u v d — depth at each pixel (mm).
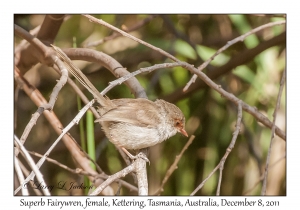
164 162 13539
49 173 13766
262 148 13008
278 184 12438
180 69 14070
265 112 13211
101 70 14977
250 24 14273
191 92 12914
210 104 13961
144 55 14656
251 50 11797
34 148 13828
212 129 13625
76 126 14031
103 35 14344
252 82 12812
